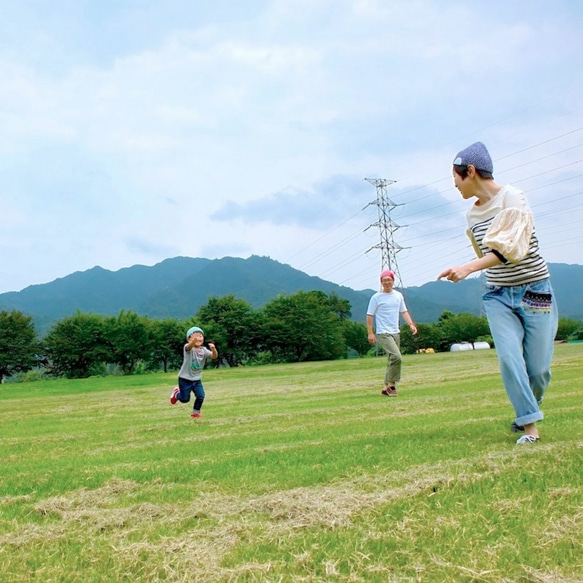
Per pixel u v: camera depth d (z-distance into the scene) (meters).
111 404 13.43
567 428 4.74
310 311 67.44
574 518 2.45
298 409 8.80
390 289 10.34
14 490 3.74
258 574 2.09
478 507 2.67
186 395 8.78
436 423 5.82
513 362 4.29
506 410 6.62
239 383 19.25
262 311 68.31
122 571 2.19
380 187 76.38
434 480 3.15
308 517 2.68
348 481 3.34
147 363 59.28
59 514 3.09
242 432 6.50
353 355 90.56
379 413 7.41
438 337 85.38
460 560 2.11
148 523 2.80
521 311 4.40
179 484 3.62
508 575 1.98
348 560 2.16
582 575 1.95
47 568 2.23
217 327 62.47
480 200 4.48
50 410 12.69
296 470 3.77
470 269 4.10
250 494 3.24
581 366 14.60
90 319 56.41
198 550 2.36
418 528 2.44
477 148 4.45
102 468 4.45
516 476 3.14
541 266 4.39
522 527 2.39
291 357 67.44
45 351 56.91
